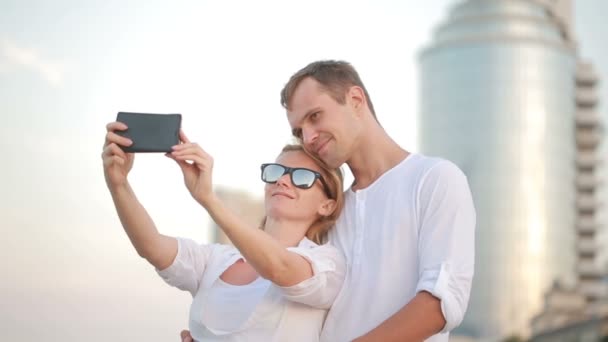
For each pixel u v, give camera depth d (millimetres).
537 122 72500
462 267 2010
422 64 78688
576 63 77125
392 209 2234
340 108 2307
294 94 2336
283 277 2025
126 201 2207
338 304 2229
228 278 2369
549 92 73562
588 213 75062
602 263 73500
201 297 2344
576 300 68438
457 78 74562
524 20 74562
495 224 70438
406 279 2145
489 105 73000
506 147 71938
